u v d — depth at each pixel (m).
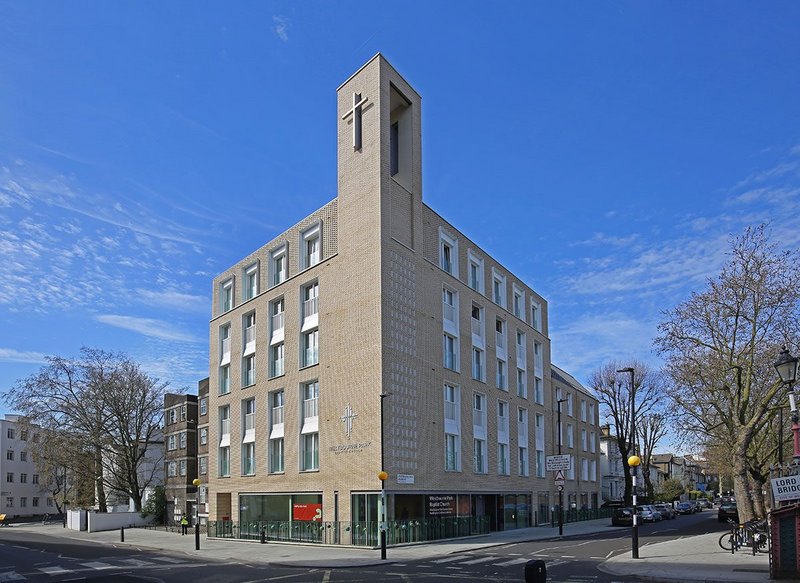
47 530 60.38
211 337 48.06
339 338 35.12
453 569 20.97
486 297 45.28
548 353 57.06
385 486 31.22
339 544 32.03
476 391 41.97
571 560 22.98
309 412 37.19
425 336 36.47
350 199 35.78
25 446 97.44
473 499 40.16
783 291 28.94
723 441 39.72
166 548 34.25
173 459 62.94
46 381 59.59
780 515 15.81
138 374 63.34
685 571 18.09
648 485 72.81
